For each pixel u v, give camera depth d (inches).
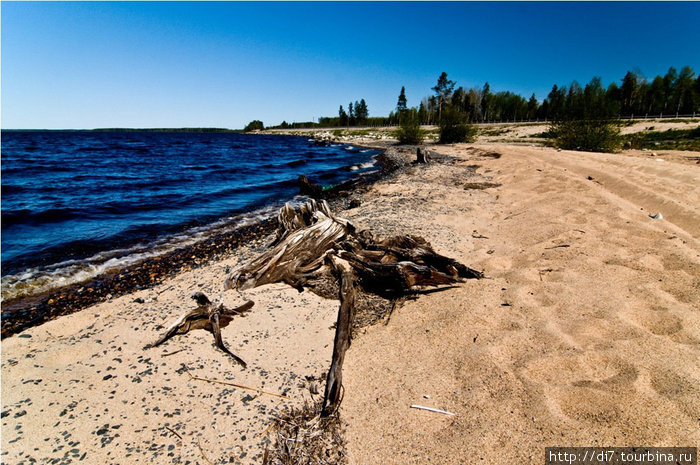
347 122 4618.6
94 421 127.9
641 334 150.9
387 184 613.9
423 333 173.0
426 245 268.1
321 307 206.4
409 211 400.8
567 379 131.3
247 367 156.3
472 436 114.4
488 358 147.7
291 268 240.5
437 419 123.1
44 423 127.0
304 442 118.6
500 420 118.7
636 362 134.4
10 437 120.8
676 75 2417.6
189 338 178.9
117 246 348.8
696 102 2085.4
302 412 130.8
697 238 254.4
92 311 215.6
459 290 211.9
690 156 675.4
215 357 163.8
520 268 231.6
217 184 738.2
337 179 783.7
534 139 1482.5
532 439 110.6
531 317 174.6
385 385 141.7
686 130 1180.5
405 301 207.2
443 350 158.7
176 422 127.3
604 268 218.7
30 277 273.3
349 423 125.3
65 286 259.1
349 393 139.1
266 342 174.1
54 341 181.9
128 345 174.6
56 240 363.3
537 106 3144.7
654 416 111.7
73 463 111.7
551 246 263.0
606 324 161.8
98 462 111.9
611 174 471.8
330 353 165.6
